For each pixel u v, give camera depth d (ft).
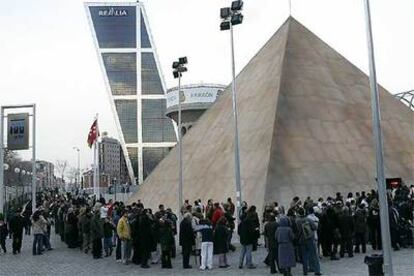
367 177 97.35
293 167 93.56
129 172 569.64
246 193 90.63
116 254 59.67
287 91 108.06
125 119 575.79
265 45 132.16
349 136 104.27
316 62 119.24
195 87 280.10
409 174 101.65
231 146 106.32
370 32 41.70
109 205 72.69
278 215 51.49
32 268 54.54
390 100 119.24
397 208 62.13
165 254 52.75
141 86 580.71
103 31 585.63
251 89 118.01
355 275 43.57
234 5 78.79
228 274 46.85
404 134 110.73
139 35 586.45
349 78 119.55
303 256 44.73
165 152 572.92
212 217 59.06
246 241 49.90
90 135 161.38
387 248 36.45
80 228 70.18
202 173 106.83
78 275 49.42
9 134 87.97
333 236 53.01
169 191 110.83
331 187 92.38
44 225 68.08
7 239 90.89
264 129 100.89
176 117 295.89
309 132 101.45
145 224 53.67
